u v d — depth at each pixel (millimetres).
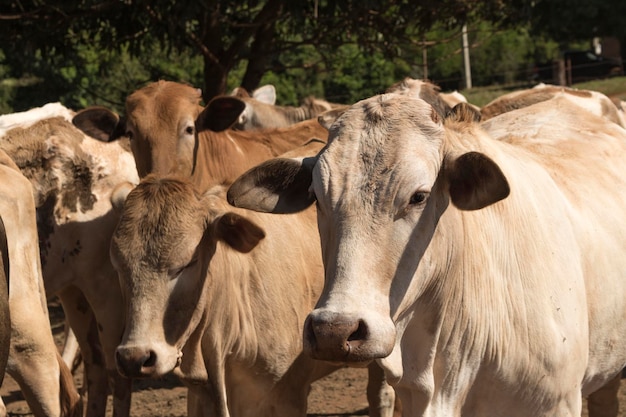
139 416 8531
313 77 26125
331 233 4004
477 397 4797
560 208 5035
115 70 19359
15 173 6605
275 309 5902
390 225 3969
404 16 13648
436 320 4504
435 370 4629
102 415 8352
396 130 4078
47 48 14086
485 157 4004
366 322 3787
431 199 4117
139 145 8211
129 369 5234
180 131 8203
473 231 4578
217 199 5645
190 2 11617
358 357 3785
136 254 5344
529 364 4715
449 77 37875
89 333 8430
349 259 3898
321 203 4055
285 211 4492
